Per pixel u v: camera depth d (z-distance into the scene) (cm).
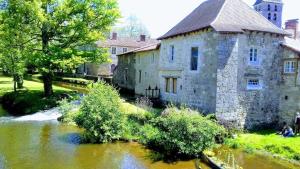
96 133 1764
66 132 1997
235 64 2034
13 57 3023
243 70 2081
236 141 1798
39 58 2680
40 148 1644
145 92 3284
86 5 2838
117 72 4425
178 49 2481
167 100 2656
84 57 2914
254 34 2106
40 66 2705
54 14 2791
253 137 1880
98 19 2986
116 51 6209
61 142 1770
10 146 1666
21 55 2878
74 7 2822
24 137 1855
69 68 2811
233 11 2230
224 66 2019
